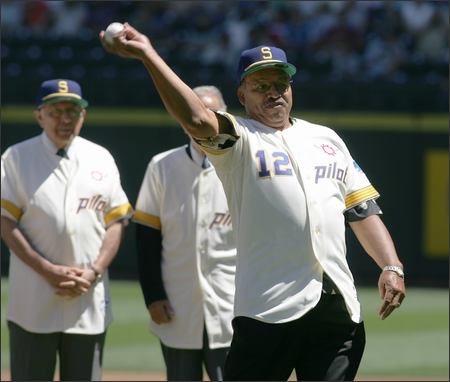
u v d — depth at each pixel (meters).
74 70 58.00
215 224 19.94
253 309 14.68
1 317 39.50
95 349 20.41
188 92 13.91
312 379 14.86
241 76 15.34
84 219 20.38
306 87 53.25
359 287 50.19
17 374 20.22
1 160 20.41
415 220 53.47
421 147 53.41
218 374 19.70
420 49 62.22
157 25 64.12
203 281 19.83
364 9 63.88
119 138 53.66
